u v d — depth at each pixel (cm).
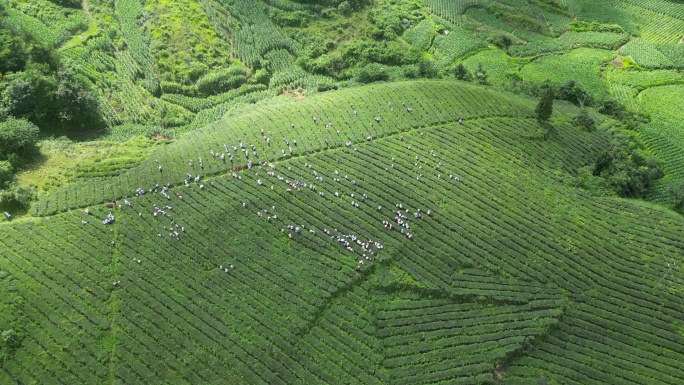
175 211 8019
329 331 6731
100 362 6284
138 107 11194
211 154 8988
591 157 9875
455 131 9788
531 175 9088
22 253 7169
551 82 12575
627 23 15538
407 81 11456
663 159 10925
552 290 7269
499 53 14150
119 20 13288
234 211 8056
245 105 11375
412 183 8631
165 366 6300
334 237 7775
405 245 7719
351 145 9325
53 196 8062
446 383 6278
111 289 6969
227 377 6253
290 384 6238
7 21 11494
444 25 14975
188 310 6831
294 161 8938
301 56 13212
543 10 15962
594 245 7931
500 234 7962
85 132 10375
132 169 8675
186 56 12512
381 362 6469
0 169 8138
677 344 6819
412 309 7006
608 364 6575
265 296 7019
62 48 11806
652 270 7656
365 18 14612
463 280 7344
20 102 9712
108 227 7712
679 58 14138
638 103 12681
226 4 14150
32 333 6419
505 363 6556
